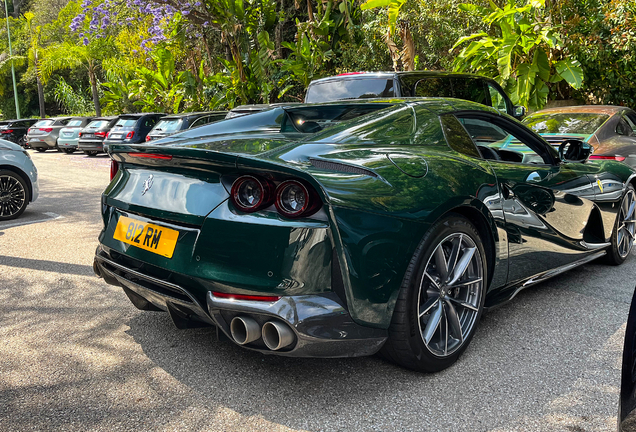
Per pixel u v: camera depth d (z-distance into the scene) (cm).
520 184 284
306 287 199
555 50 1145
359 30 1524
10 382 235
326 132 249
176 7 1581
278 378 236
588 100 1296
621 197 398
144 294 246
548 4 1191
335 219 199
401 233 213
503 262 275
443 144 266
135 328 296
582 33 1166
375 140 248
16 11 5622
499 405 212
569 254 344
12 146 652
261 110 314
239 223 204
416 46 1315
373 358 256
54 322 307
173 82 2073
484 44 1126
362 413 206
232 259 204
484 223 260
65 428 198
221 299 206
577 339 277
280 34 1953
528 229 290
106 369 246
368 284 205
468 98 665
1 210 638
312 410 209
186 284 219
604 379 233
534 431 193
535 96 1136
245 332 210
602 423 198
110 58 2933
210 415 206
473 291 258
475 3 1253
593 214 367
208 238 211
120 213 258
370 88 613
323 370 243
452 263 245
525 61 1143
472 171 255
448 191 233
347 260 200
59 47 3119
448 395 220
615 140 624
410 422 200
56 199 820
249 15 1688
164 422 202
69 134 2078
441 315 240
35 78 4428
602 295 349
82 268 422
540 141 331
